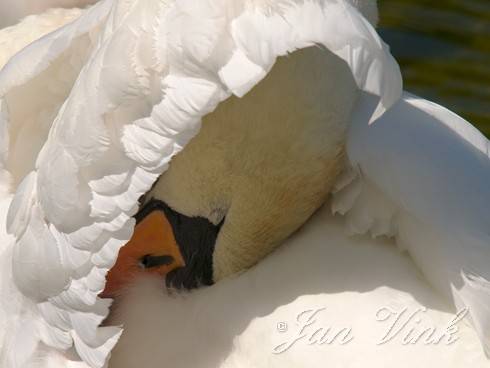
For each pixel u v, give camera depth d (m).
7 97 7.05
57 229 6.66
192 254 7.46
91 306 6.73
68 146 6.45
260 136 7.08
